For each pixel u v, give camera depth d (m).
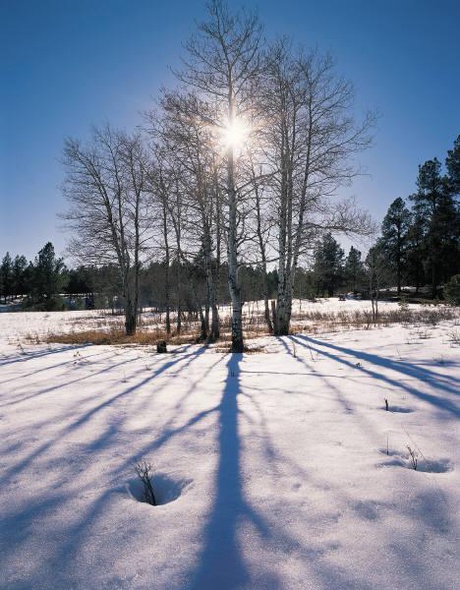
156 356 10.52
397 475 2.97
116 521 2.51
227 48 10.72
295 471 3.10
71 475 3.18
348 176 13.80
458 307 22.70
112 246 18.31
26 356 11.22
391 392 5.39
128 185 18.22
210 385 6.39
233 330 11.41
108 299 46.78
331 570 2.00
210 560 2.11
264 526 2.38
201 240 16.33
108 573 2.04
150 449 3.67
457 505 2.55
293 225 15.04
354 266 67.38
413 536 2.25
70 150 17.48
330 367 7.55
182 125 11.01
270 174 11.00
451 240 41.72
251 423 4.30
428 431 3.88
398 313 21.58
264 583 1.93
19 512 2.65
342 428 4.04
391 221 49.31
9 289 81.69
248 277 35.62
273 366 8.05
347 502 2.62
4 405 5.37
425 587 1.88
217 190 11.30
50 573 2.06
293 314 28.80
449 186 41.66
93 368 8.51
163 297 37.97
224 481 2.98
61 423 4.50
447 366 6.84
